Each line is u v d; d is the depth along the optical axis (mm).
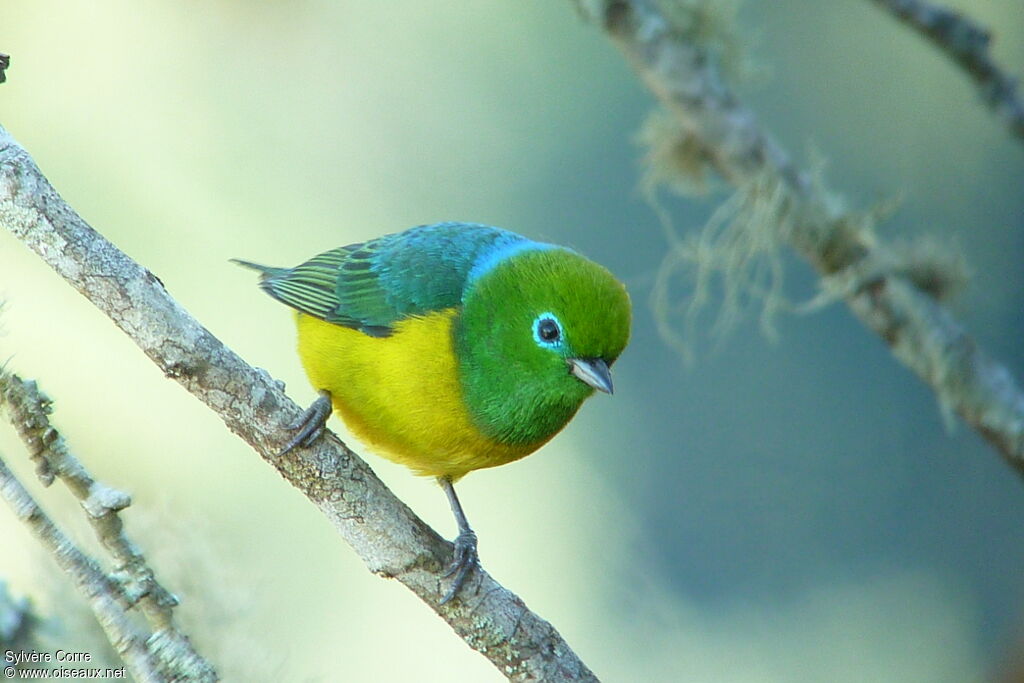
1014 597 12789
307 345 9773
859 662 12734
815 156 9242
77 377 11641
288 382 13211
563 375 9195
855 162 14008
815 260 9094
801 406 14070
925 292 8953
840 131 14070
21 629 6223
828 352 14156
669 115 9609
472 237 10023
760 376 14109
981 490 13492
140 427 11680
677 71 9219
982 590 12953
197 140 13430
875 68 14055
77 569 5793
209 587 6746
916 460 13781
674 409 14242
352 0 14031
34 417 5875
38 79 12945
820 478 13836
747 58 9508
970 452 13695
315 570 11594
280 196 13805
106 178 13039
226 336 13188
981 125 13836
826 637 12844
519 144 14602
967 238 13539
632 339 14289
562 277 9141
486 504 13719
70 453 5961
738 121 9172
